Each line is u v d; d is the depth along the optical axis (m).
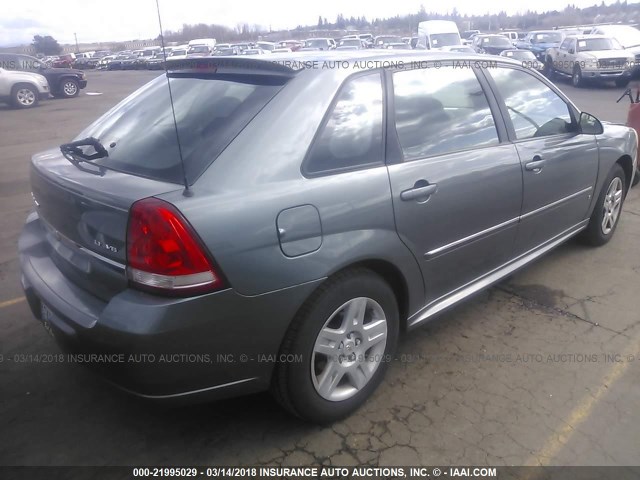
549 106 3.98
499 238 3.49
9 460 2.53
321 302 2.48
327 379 2.62
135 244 2.17
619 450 2.57
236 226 2.21
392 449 2.59
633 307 3.87
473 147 3.26
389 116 2.85
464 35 44.94
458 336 3.52
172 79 3.08
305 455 2.55
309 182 2.44
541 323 3.67
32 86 17.77
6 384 3.06
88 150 2.82
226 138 2.39
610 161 4.56
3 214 6.15
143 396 2.26
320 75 2.64
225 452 2.58
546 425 2.73
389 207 2.70
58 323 2.44
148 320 2.12
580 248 4.89
